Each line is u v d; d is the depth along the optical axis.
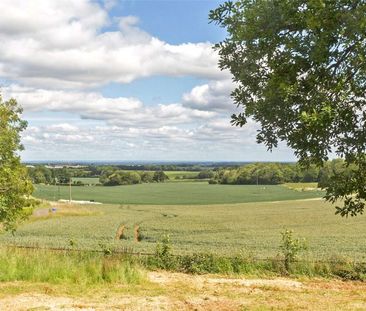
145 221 75.88
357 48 5.66
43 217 81.19
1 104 21.70
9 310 11.66
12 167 21.70
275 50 6.17
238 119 6.79
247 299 14.03
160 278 17.88
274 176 195.88
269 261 20.61
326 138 6.39
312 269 19.39
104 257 20.34
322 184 7.09
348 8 5.58
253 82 6.60
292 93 5.96
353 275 18.45
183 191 176.38
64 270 16.12
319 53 5.66
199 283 16.97
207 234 57.03
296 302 13.64
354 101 6.23
